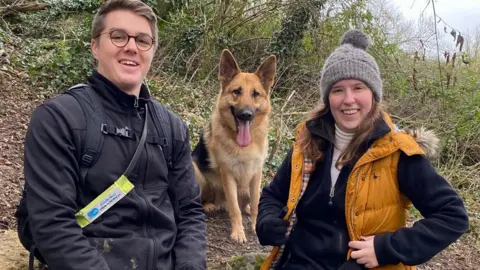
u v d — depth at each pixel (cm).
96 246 219
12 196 432
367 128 239
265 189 293
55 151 215
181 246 248
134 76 245
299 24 1076
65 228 208
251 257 363
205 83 943
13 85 713
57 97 229
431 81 935
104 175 225
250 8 1098
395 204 238
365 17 1032
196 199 268
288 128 786
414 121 859
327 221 251
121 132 232
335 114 254
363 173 237
